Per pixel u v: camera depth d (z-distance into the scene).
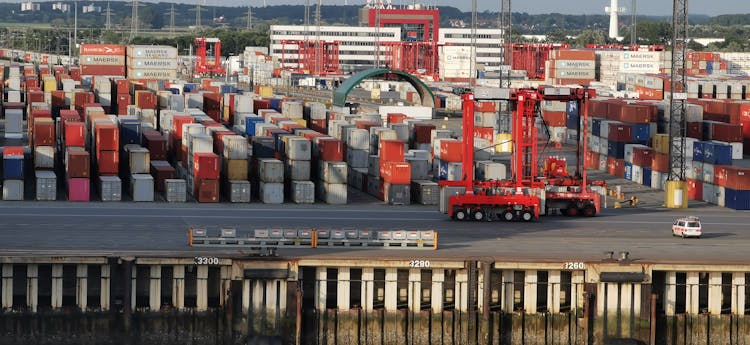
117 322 137.75
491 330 140.88
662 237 166.12
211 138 198.62
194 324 138.62
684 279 144.75
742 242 162.75
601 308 140.12
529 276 140.62
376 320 140.12
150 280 138.38
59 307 138.12
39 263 136.75
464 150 181.50
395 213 185.50
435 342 140.75
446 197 181.75
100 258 136.62
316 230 150.50
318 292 139.62
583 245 156.62
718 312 143.00
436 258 140.62
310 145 198.00
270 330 138.12
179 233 160.12
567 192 186.12
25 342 138.00
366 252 146.75
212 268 140.75
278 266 137.62
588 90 183.88
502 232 167.62
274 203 194.75
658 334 142.88
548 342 141.12
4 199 190.00
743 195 198.75
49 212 177.50
